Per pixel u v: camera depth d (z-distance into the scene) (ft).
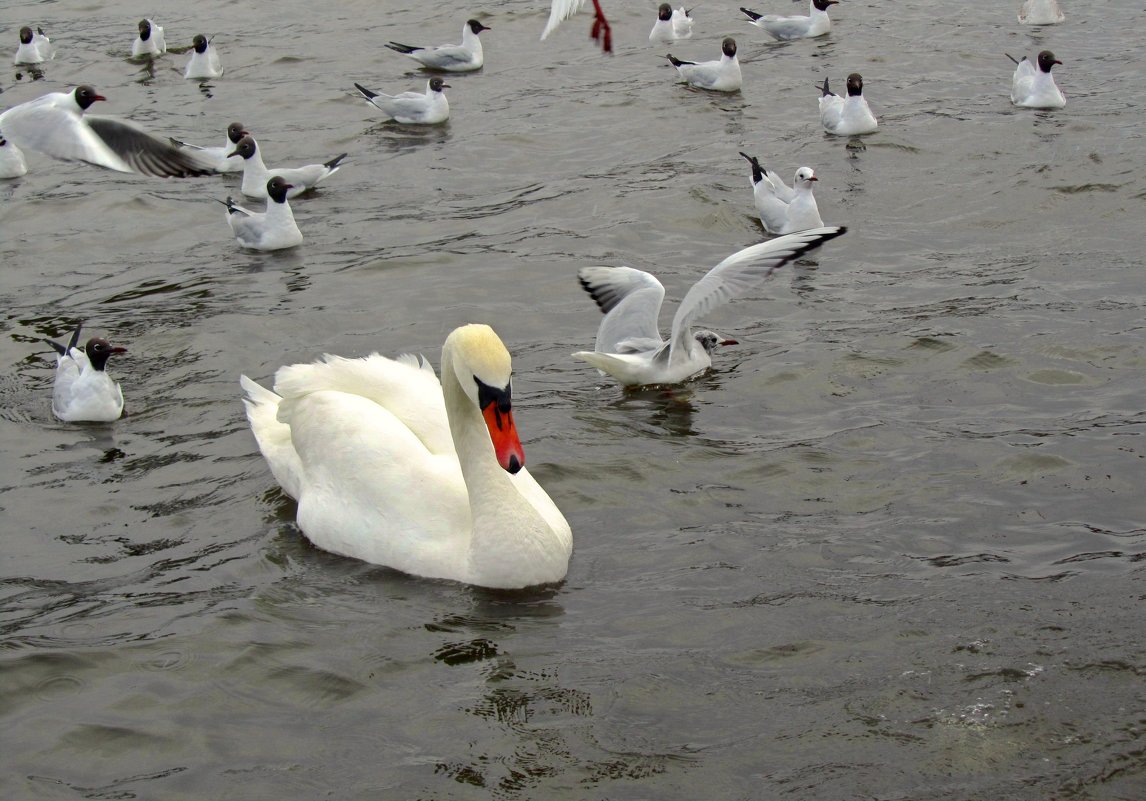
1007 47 93.15
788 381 45.70
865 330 49.60
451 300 54.70
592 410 44.29
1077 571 32.86
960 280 54.29
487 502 33.71
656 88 88.02
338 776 26.45
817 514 36.50
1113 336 47.34
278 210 61.82
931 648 29.78
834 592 32.37
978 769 25.81
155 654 30.71
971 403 43.06
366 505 35.14
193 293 56.65
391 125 81.82
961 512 36.14
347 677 29.71
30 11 113.91
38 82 92.84
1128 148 69.87
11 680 29.78
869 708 27.78
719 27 104.32
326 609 32.65
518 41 101.30
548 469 39.52
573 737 27.30
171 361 49.44
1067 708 27.50
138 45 98.27
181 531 36.83
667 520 36.55
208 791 26.12
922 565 33.50
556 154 75.10
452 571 33.81
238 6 112.68
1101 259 55.62
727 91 86.79
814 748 26.63
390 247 61.31
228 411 44.93
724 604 32.07
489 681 29.37
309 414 36.76
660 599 32.48
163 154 31.83
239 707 28.78
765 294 54.29
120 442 42.93
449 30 104.27
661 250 60.08
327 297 55.47
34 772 26.84
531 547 33.30
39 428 44.29
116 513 37.99
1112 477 37.65
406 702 28.78
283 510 37.91
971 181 66.95
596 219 63.87
